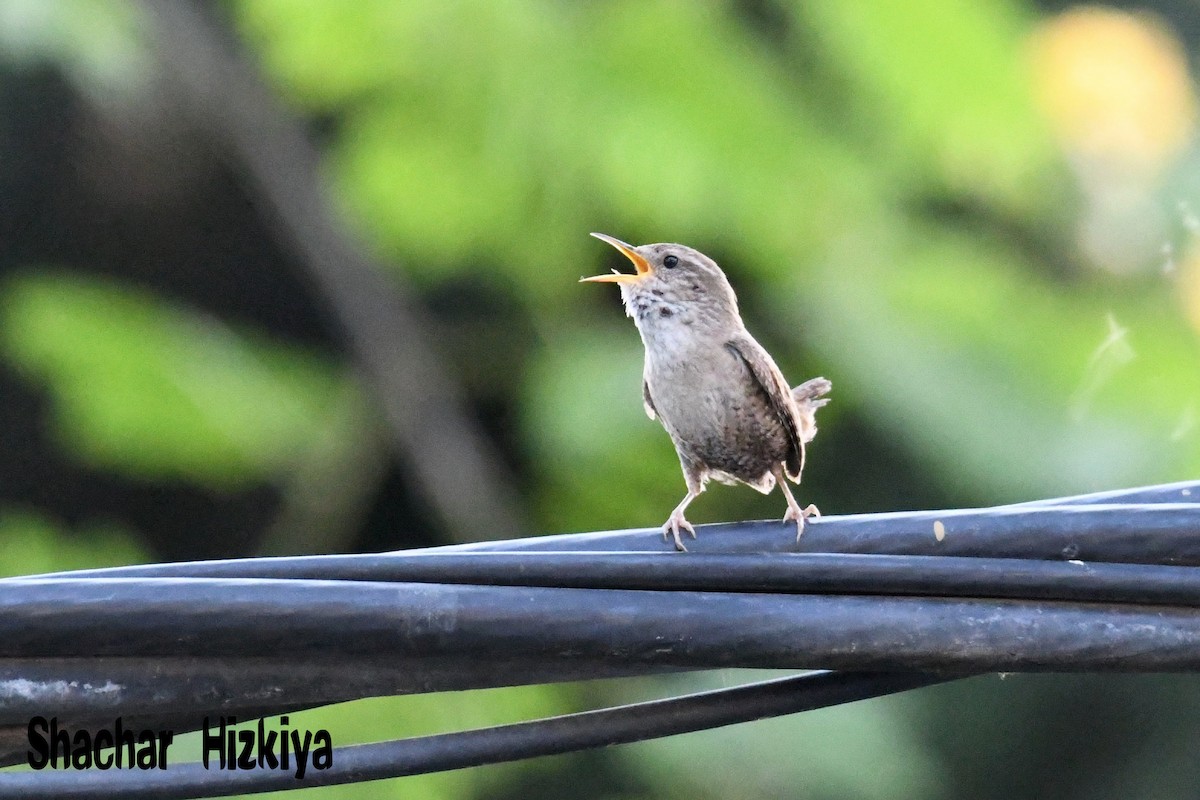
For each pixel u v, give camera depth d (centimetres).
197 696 599
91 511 1591
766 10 1220
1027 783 1466
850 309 1191
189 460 1302
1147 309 1247
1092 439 1148
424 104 1253
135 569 580
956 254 1217
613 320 1336
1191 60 1541
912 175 1220
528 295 1338
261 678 602
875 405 1166
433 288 1488
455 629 583
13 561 1264
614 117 1198
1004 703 1472
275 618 574
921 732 1386
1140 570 609
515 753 623
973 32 1159
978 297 1196
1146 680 1478
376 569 590
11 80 1498
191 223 1641
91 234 1627
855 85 1194
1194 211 1277
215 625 571
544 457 1307
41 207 1603
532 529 1378
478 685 615
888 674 636
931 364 1170
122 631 568
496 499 1434
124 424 1270
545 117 1217
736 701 629
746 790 1194
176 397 1263
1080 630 609
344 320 1448
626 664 619
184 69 1441
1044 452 1144
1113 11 1536
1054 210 1277
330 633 577
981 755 1463
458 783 1197
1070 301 1238
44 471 1575
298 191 1470
